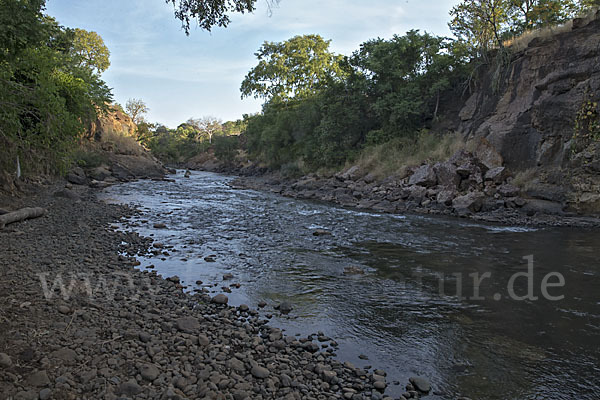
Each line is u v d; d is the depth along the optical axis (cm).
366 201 2025
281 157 4106
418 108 2642
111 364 362
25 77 1113
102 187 2422
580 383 402
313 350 454
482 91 2452
